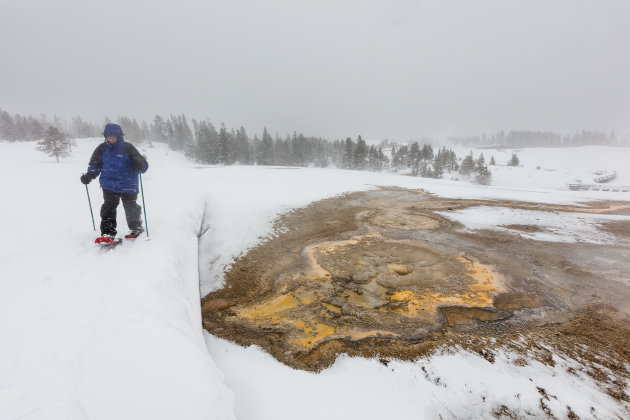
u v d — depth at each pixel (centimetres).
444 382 280
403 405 260
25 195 722
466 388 274
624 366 298
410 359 309
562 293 445
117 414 175
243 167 2714
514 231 744
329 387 276
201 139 5903
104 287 306
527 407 255
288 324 369
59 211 588
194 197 806
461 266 534
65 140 3756
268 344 335
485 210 965
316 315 386
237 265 539
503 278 489
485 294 439
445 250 611
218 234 675
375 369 296
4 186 837
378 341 336
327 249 613
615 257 580
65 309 271
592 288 460
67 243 420
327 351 322
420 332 352
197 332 312
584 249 623
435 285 464
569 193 1423
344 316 383
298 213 887
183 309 316
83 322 253
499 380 281
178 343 231
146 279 318
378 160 6350
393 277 489
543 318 381
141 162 429
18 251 386
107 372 203
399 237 691
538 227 780
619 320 378
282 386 275
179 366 209
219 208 856
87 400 183
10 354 217
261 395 264
